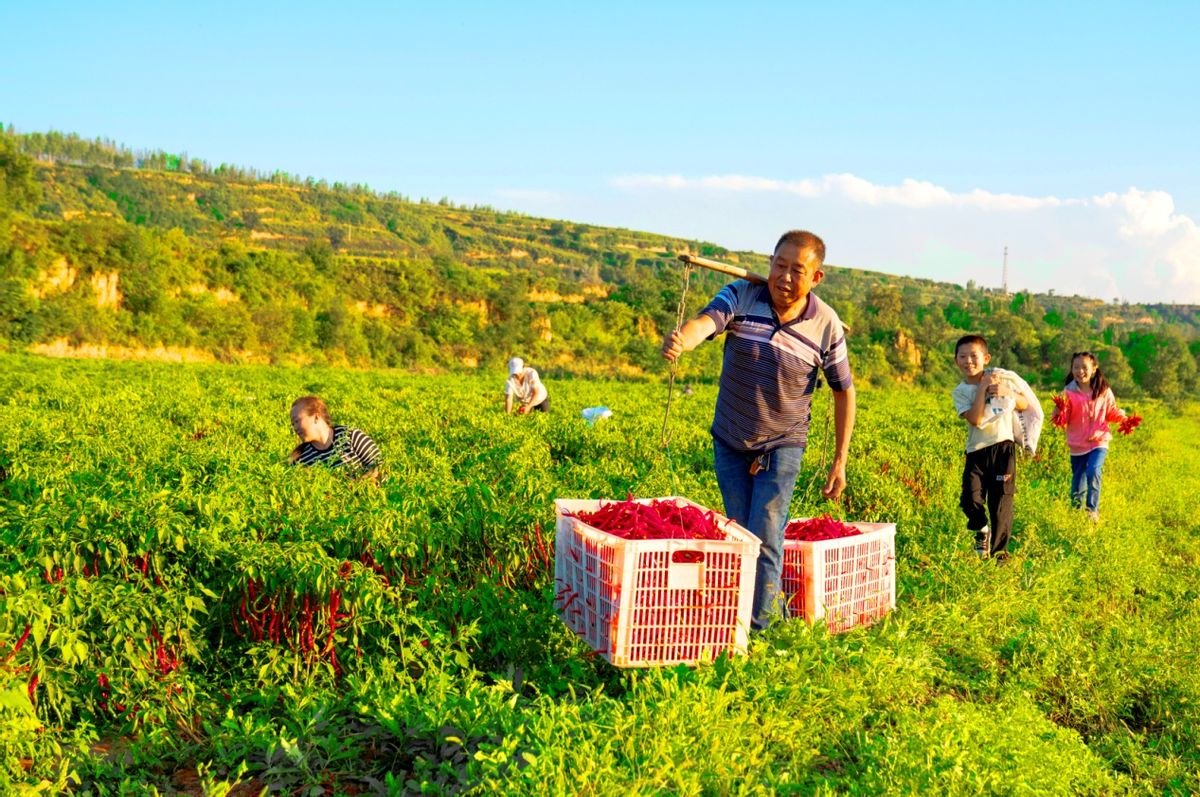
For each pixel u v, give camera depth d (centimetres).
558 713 372
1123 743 455
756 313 509
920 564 716
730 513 534
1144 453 1767
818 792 341
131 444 896
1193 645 569
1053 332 10688
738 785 339
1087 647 545
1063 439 1420
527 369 1588
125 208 18500
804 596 523
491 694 406
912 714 427
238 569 483
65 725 425
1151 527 1021
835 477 557
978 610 593
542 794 302
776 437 520
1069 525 861
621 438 1245
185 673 447
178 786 378
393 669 450
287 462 709
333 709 423
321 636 475
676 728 358
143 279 7150
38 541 460
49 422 1070
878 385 7931
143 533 483
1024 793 347
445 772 355
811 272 494
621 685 468
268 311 7662
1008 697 465
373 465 745
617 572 434
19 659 404
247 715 415
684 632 445
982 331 10412
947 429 1777
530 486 669
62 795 359
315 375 3762
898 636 505
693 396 3042
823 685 441
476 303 9556
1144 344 9956
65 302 6525
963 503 805
